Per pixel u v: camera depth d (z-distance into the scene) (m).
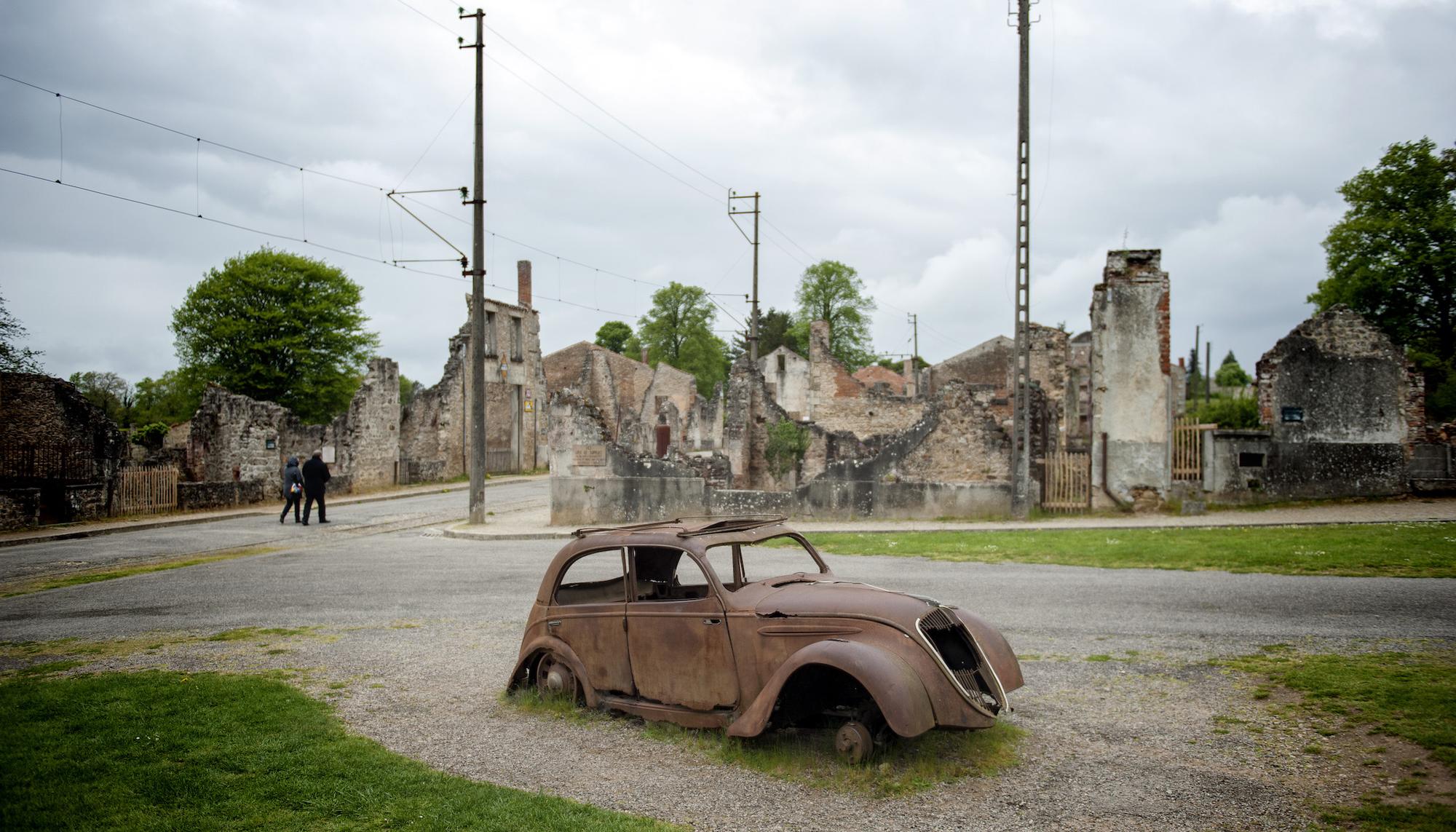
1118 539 16.27
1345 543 13.98
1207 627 9.18
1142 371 21.05
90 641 10.13
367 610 11.72
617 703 6.80
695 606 6.43
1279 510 20.16
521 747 6.31
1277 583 11.44
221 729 6.56
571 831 4.67
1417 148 34.03
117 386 68.12
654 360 89.06
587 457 23.22
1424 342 33.94
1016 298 21.30
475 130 24.30
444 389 42.91
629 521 22.91
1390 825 4.52
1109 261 21.25
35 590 14.36
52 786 5.41
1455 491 20.27
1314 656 7.83
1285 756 5.60
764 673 6.04
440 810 5.01
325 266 58.00
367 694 7.75
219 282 54.69
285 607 12.07
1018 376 21.19
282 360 55.59
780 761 5.79
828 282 82.88
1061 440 28.47
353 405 35.25
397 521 25.59
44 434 29.27
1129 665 7.94
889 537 17.95
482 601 12.15
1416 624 8.87
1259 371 21.27
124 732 6.51
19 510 23.42
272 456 33.62
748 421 35.53
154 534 23.25
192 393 54.59
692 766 5.84
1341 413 20.73
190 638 10.16
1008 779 5.44
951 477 22.73
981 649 6.03
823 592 6.23
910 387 67.94
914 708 5.21
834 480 22.11
